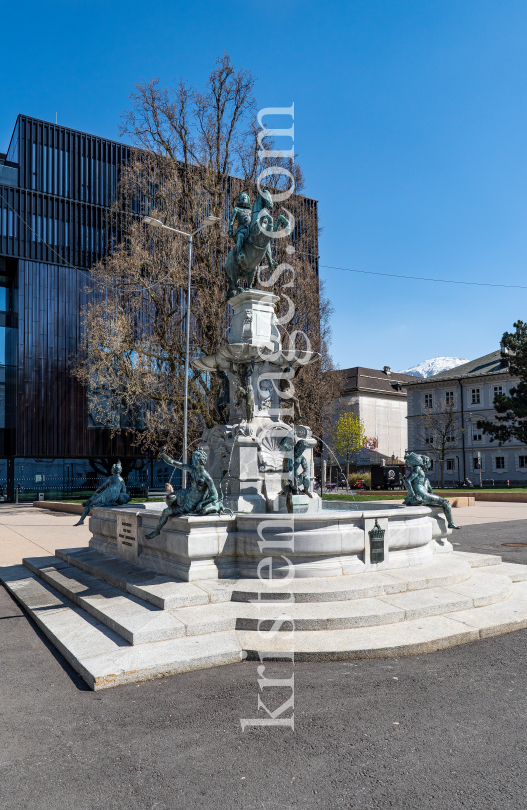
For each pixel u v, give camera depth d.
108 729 4.29
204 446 11.52
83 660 5.52
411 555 8.34
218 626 6.21
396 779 3.50
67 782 3.56
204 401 25.64
